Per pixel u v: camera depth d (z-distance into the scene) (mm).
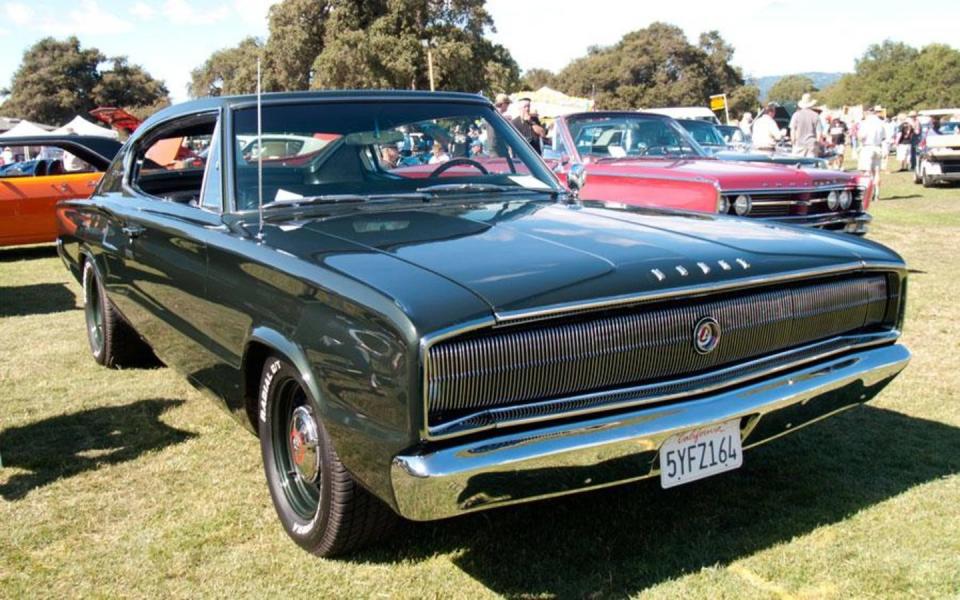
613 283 2445
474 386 2248
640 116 8461
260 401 3029
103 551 2957
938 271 8219
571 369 2381
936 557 2785
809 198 6969
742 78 88062
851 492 3303
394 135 3662
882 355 3061
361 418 2355
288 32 48250
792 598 2566
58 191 10344
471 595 2631
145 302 4012
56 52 77750
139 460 3791
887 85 109000
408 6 45469
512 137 4055
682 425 2488
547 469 2318
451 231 2924
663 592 2609
